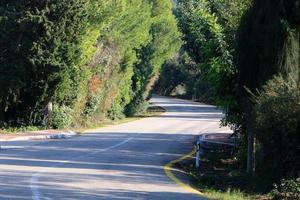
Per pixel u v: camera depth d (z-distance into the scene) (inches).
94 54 2346.2
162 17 3580.2
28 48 1941.4
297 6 848.9
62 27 1955.0
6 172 964.0
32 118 2102.6
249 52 938.7
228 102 1230.3
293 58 845.2
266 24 889.5
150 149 1537.9
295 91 759.7
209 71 1288.1
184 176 1029.2
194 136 2054.6
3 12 1945.1
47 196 730.2
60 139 1795.0
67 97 2174.0
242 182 923.4
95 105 2456.9
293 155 760.3
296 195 757.9
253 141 956.0
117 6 2181.3
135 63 3302.2
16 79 1974.7
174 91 6245.1
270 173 805.2
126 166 1131.9
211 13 1344.7
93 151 1421.0
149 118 3225.9
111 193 775.7
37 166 1068.5
